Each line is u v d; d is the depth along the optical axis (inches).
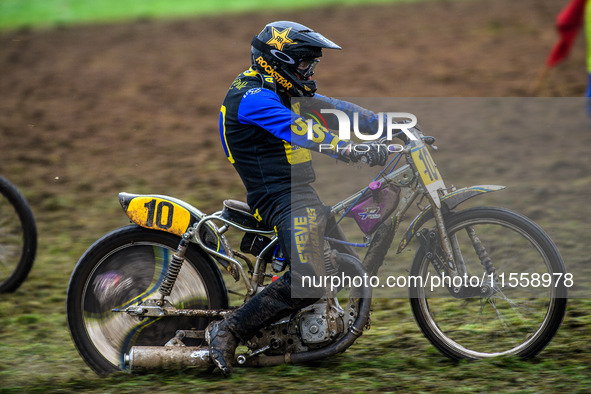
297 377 572.4
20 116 1574.8
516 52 1914.4
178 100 1654.8
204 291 607.8
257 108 554.6
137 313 593.9
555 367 573.0
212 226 596.4
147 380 577.6
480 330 620.1
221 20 2511.1
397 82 1673.2
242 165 575.2
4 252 808.3
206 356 582.9
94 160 1299.2
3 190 800.3
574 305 697.6
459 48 1988.2
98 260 604.1
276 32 563.5
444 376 568.1
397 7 2603.3
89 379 595.2
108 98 1689.2
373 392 541.6
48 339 695.7
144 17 2628.0
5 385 589.9
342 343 574.9
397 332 676.1
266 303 566.9
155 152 1327.5
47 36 2364.7
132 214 600.1
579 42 1972.2
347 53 1993.1
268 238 596.1
